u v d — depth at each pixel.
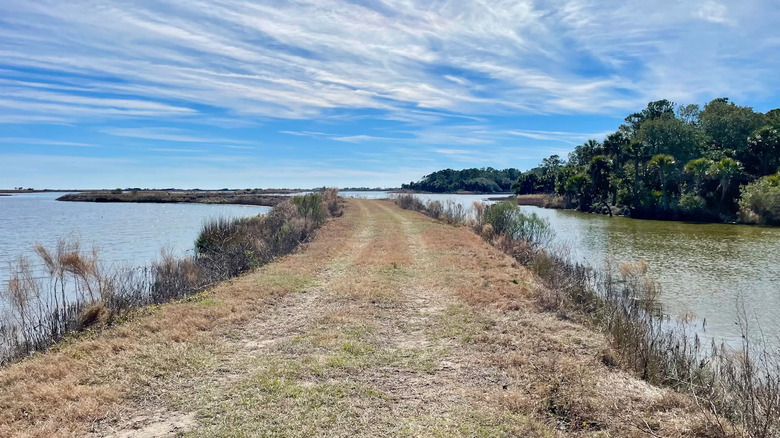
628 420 4.60
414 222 27.45
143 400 4.98
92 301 8.52
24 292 8.48
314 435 4.33
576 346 6.87
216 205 74.19
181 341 6.80
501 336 7.23
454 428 4.48
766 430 4.11
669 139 58.66
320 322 8.02
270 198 84.06
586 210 60.38
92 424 4.47
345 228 23.84
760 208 40.72
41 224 36.81
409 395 5.22
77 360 5.90
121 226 35.03
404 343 7.06
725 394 5.41
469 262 14.03
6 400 4.84
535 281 11.42
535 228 22.28
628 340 7.02
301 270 12.55
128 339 6.74
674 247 25.59
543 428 4.48
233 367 5.93
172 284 10.65
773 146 49.06
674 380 6.24
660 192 49.25
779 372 6.68
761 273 18.09
